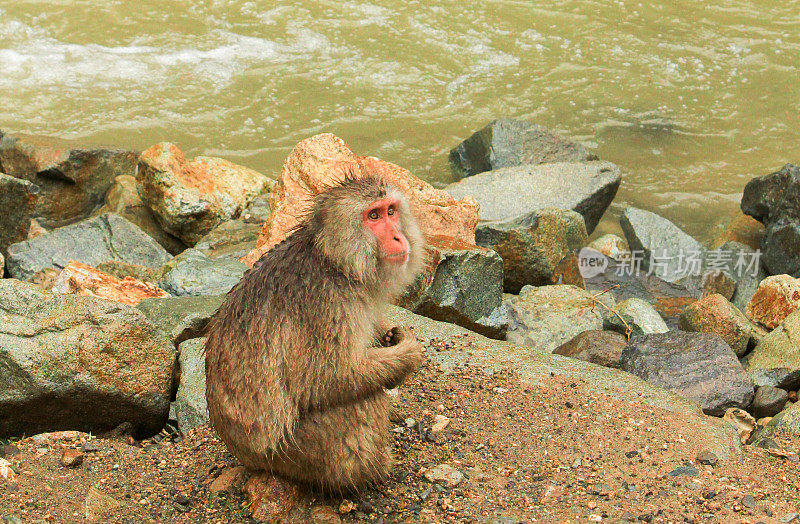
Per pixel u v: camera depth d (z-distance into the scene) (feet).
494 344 22.08
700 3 57.21
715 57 50.85
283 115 45.14
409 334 15.37
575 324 26.45
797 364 23.41
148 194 33.91
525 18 54.60
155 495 15.99
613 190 36.99
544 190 36.06
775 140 43.78
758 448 18.72
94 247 30.60
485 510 15.69
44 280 28.22
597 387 20.18
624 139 43.75
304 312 13.87
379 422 15.19
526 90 47.62
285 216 26.35
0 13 53.11
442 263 24.25
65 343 18.20
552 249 30.32
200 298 22.99
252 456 14.96
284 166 27.63
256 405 14.12
